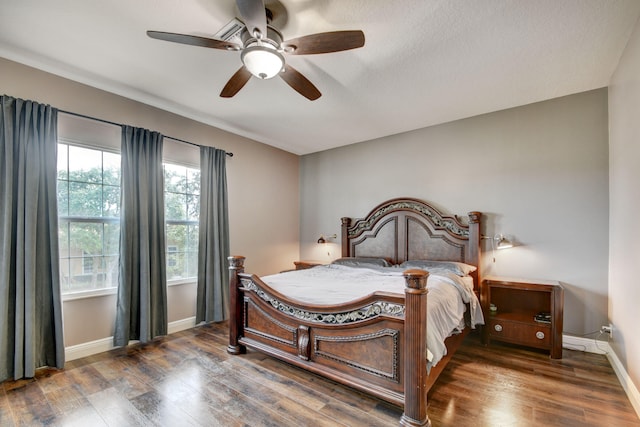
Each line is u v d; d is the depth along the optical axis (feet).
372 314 6.69
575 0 5.85
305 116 12.01
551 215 10.37
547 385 7.54
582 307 9.78
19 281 7.73
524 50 7.54
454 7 6.05
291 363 8.05
